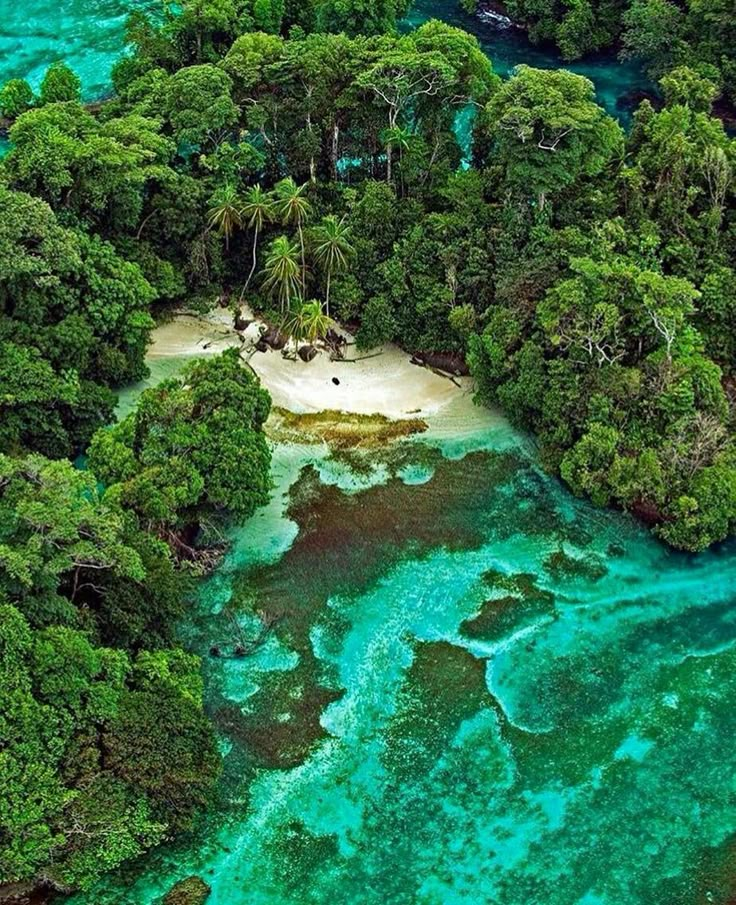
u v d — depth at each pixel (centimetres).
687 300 6225
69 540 4869
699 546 6066
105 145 7006
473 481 6656
